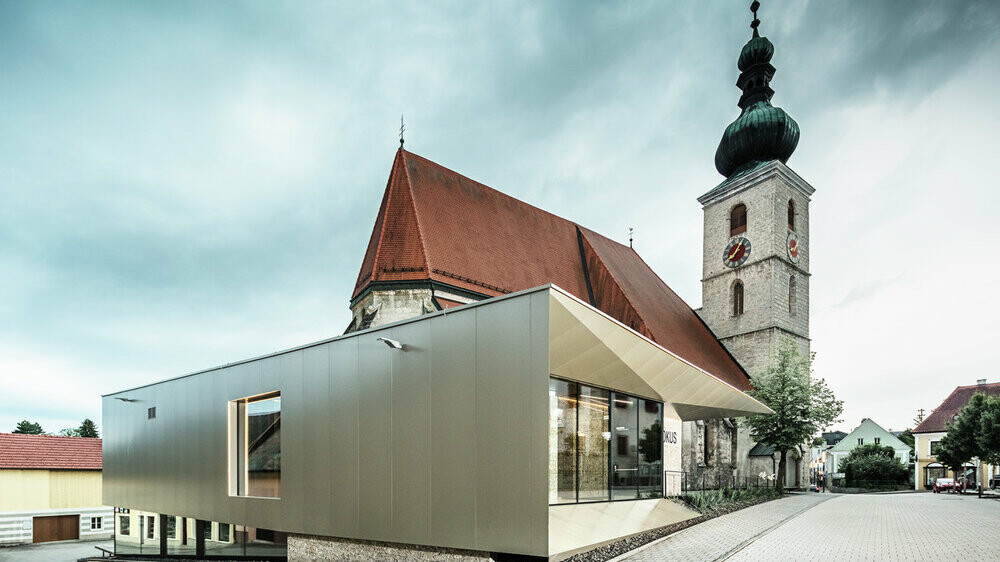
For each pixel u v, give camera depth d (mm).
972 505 26188
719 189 43781
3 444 36812
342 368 15250
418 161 30516
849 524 17891
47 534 35781
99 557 26594
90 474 38031
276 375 17531
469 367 12047
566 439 13516
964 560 11914
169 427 22297
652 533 15000
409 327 13508
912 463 73125
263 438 18109
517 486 10867
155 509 22547
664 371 15086
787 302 41000
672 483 25641
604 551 12586
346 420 14922
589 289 35438
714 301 44031
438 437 12508
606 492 15008
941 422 58719
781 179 41250
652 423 18094
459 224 29984
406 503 13031
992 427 36719
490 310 11781
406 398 13352
